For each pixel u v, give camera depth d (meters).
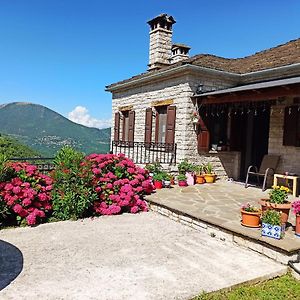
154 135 12.15
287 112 9.43
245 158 11.34
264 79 10.14
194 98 10.25
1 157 6.36
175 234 5.75
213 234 5.63
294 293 3.68
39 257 4.49
